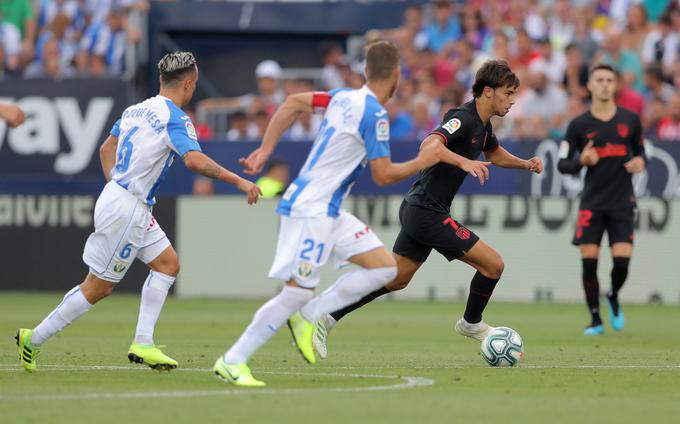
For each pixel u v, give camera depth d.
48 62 77.88
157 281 28.31
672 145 63.41
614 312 44.59
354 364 31.50
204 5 81.94
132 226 27.48
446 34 77.62
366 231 25.64
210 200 65.56
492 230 63.59
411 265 32.81
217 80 81.75
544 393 24.67
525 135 67.88
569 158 44.44
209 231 65.69
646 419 20.84
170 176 67.19
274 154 65.50
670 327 47.91
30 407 21.70
